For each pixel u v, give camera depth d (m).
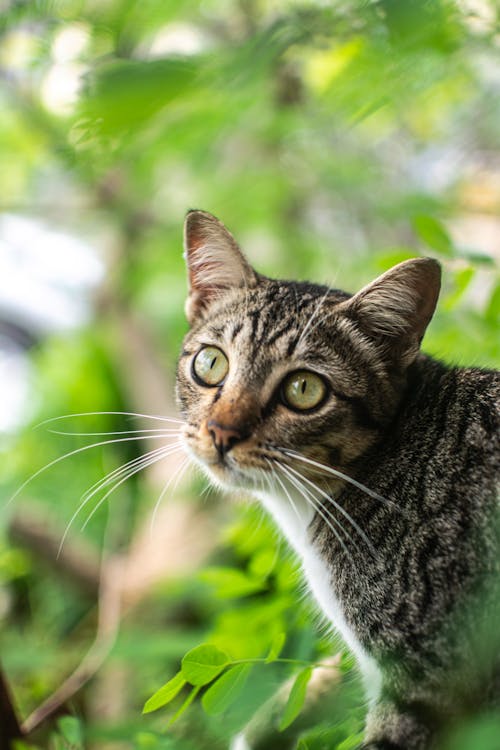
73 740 0.65
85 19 0.62
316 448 0.66
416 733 0.61
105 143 0.55
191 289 0.73
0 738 0.66
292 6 0.63
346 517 0.65
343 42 0.66
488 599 0.60
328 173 1.04
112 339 1.39
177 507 1.06
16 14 0.63
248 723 0.68
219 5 0.87
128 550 1.06
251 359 0.67
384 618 0.62
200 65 0.53
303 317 0.67
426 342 0.81
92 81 0.51
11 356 1.49
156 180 1.12
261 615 0.72
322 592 0.66
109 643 0.85
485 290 0.87
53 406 1.29
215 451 0.66
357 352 0.67
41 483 1.13
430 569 0.61
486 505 0.61
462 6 0.62
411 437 0.65
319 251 1.15
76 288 1.50
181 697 0.81
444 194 1.04
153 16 0.64
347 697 0.66
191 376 0.69
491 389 0.65
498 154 1.17
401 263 0.66
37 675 0.90
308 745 0.63
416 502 0.63
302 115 0.97
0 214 1.27
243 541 0.79
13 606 1.07
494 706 0.60
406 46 0.57
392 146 1.19
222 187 1.08
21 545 1.06
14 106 0.97
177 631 0.83
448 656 0.60
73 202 1.26
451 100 0.98
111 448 1.21
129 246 1.31
